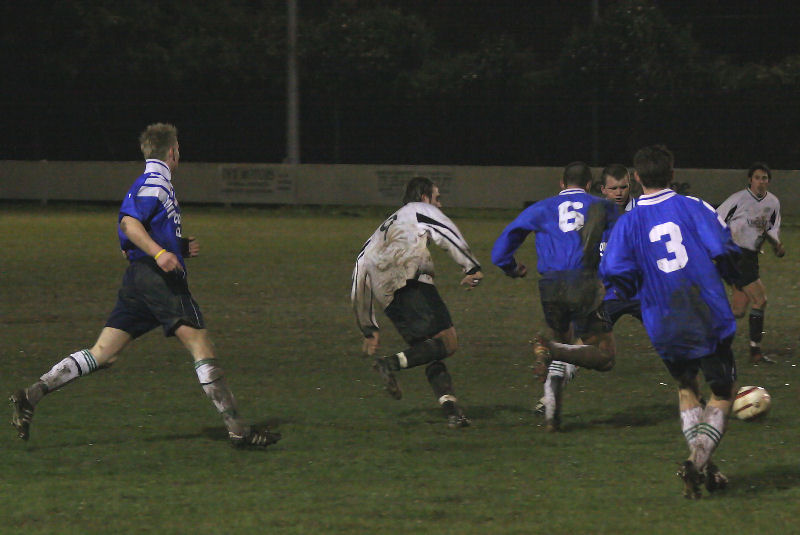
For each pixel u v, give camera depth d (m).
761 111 87.38
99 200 86.06
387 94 93.69
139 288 17.64
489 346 28.97
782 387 23.42
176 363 25.91
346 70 92.62
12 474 16.20
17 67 98.06
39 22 96.94
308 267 47.34
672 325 15.03
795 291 40.41
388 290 19.59
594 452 17.47
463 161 94.94
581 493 15.13
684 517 14.03
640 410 20.92
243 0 109.69
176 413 20.52
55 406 21.09
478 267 19.33
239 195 83.81
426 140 95.56
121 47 98.25
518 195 78.12
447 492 15.20
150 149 18.00
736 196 27.12
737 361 26.98
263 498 14.91
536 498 14.90
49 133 100.00
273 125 97.44
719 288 14.91
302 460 17.02
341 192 81.94
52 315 33.91
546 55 104.81
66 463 16.83
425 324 19.47
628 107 90.12
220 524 13.80
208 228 66.88
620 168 21.67
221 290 40.12
